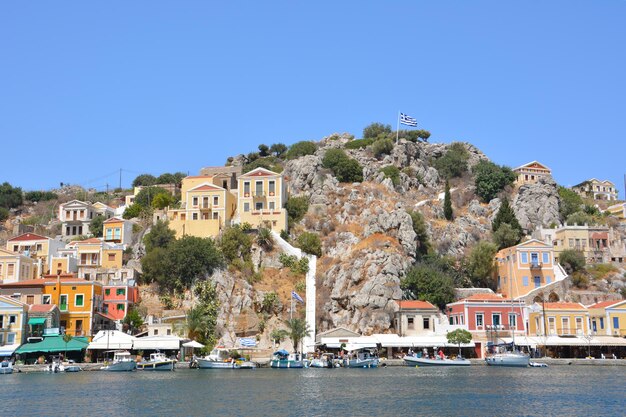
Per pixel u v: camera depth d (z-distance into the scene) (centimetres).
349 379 10769
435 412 7350
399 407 7675
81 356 13625
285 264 16175
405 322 14662
